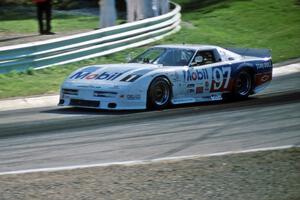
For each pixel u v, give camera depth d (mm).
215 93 25703
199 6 66938
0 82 29625
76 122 21062
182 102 24422
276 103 25047
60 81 31031
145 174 13617
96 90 22922
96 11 71750
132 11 49062
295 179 13055
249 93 26984
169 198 11688
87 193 12047
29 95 27766
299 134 18609
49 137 18453
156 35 42562
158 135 18609
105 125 20359
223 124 20406
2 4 73312
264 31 51625
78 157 15805
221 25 53469
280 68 37875
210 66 25375
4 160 15531
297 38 48156
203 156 15516
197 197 11750
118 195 11891
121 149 16750
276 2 64812
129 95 22656
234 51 28297
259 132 19016
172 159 15227
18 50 31609
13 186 12633
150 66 24047
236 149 16672
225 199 11625
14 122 21344
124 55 37656
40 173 13859
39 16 43406
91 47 36062
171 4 63656
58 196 11836
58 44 33875
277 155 15430
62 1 76188
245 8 61406
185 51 25172
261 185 12602
